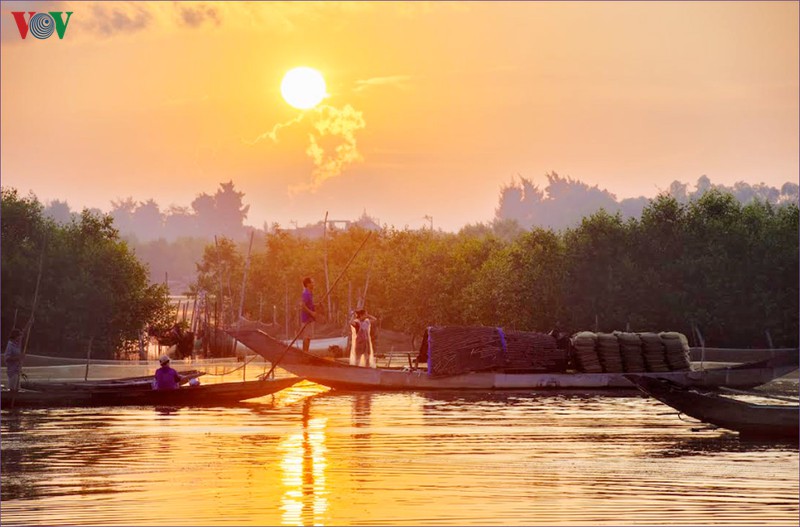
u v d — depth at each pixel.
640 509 30.53
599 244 122.44
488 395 70.12
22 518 29.47
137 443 44.38
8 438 46.12
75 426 50.91
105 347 122.81
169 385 63.50
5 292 117.25
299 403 63.81
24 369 92.25
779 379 82.31
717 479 35.38
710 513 29.98
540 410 59.19
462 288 144.38
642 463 38.72
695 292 117.12
